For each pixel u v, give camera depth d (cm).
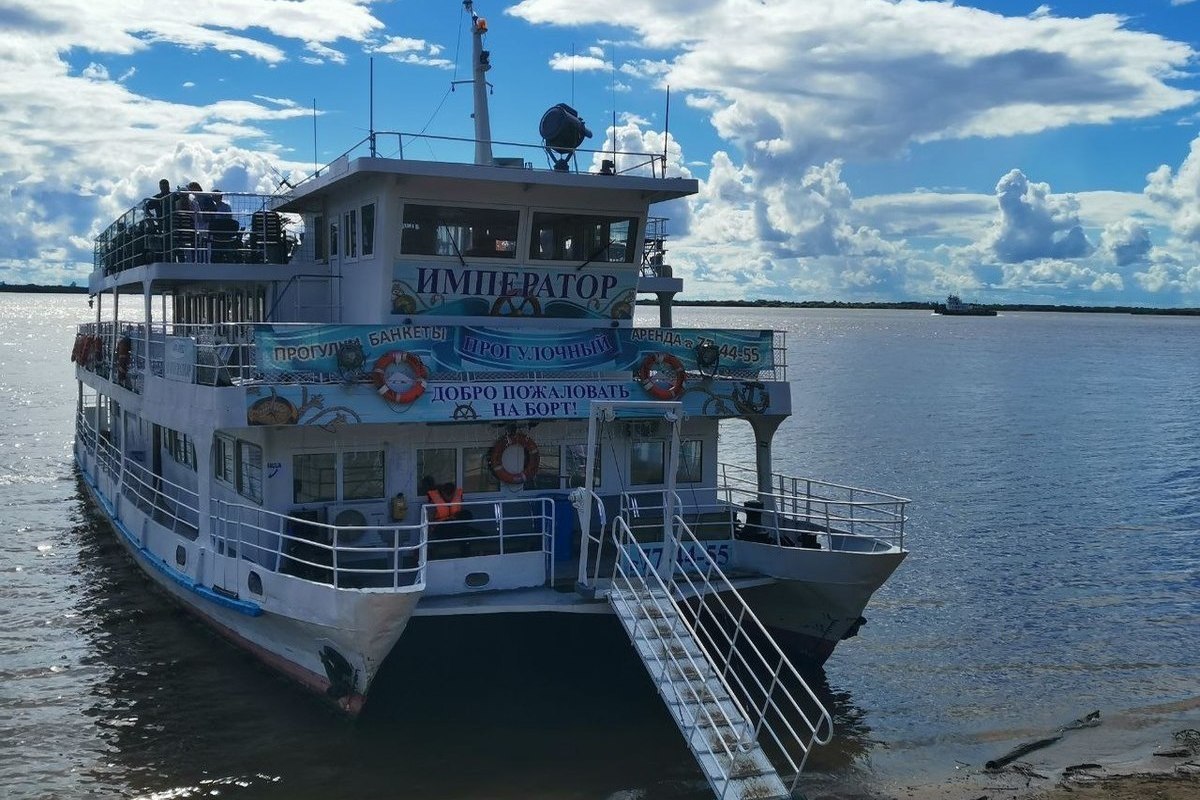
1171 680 2186
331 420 1781
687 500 2109
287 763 1700
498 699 1928
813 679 2078
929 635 2442
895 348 16438
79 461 4031
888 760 1798
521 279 2073
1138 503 3991
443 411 1842
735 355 2045
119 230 2836
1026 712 2014
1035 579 2906
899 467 4781
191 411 1953
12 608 2441
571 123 2062
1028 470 4731
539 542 1881
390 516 1931
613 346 1969
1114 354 15250
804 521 2183
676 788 1642
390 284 1997
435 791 1617
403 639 1870
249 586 1825
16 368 9650
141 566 2602
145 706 1905
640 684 2000
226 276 2253
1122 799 1658
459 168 1905
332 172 2039
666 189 2022
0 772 1670
